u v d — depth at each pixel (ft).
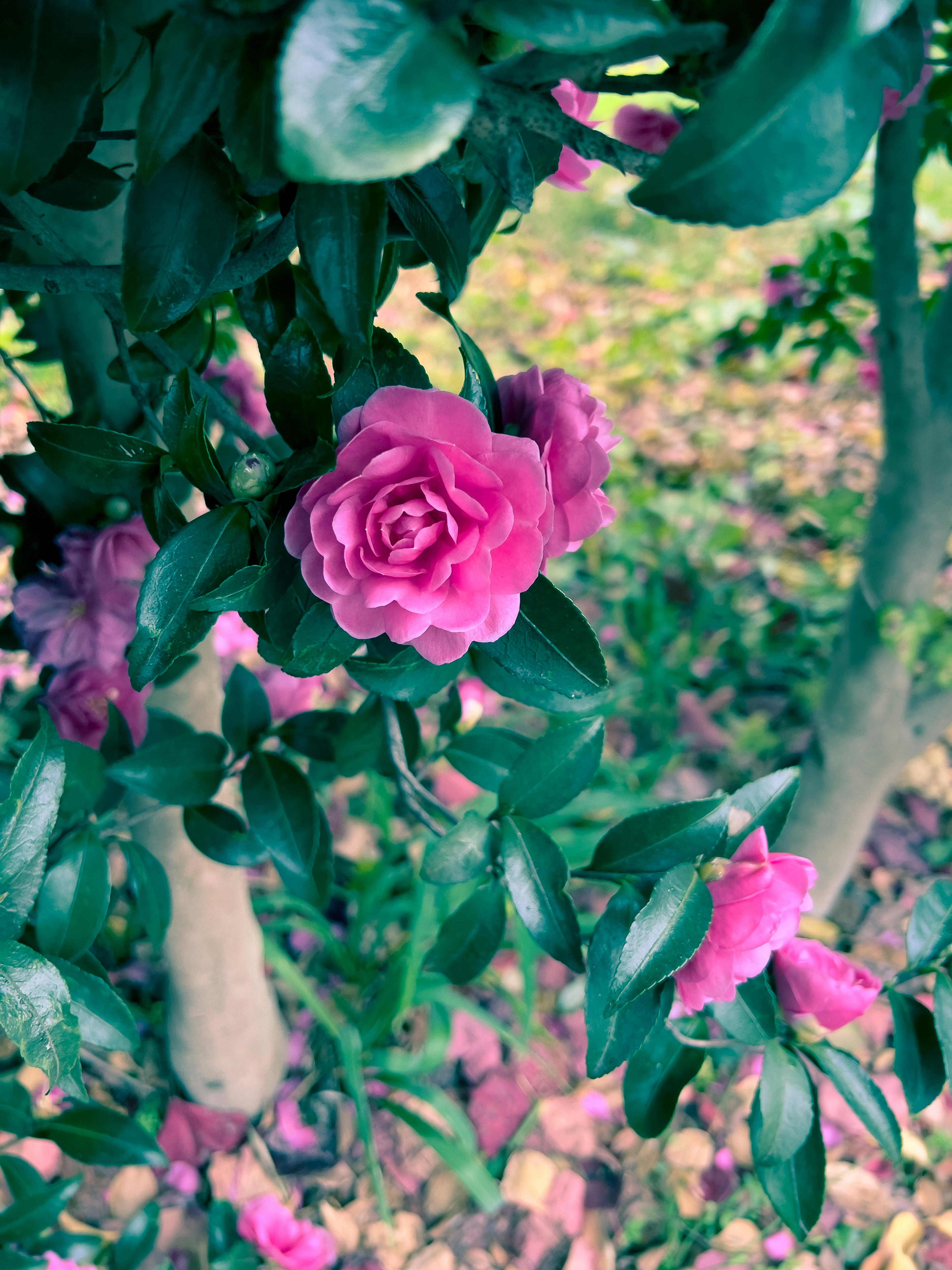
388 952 3.09
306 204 0.79
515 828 1.22
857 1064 1.23
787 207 0.62
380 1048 2.92
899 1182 2.75
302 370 0.91
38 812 1.00
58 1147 2.33
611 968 1.13
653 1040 1.28
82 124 0.91
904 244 2.17
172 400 0.92
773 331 3.20
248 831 1.68
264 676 2.36
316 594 0.88
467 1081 2.94
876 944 3.34
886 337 2.35
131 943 2.97
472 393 0.96
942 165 8.02
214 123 0.88
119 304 1.10
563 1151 2.76
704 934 1.04
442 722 1.70
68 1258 2.05
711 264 7.89
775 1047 1.25
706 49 0.71
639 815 1.18
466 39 0.71
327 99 0.56
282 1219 2.33
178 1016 2.44
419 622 0.86
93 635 1.36
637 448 5.92
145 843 2.08
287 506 0.93
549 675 0.94
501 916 1.32
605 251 8.17
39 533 1.43
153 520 1.04
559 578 4.87
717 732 4.05
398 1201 2.65
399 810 3.54
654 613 4.14
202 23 0.66
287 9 0.66
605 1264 2.53
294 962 3.14
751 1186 2.70
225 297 1.49
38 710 1.62
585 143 0.78
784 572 4.83
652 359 6.71
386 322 6.88
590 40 0.61
